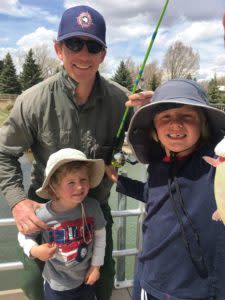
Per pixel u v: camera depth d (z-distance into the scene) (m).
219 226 0.76
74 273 0.95
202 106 0.76
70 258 0.94
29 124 0.96
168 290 0.80
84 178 0.93
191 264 0.78
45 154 1.00
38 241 1.01
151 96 0.93
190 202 0.79
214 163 0.69
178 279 0.79
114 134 1.03
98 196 1.05
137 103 0.94
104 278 1.08
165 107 0.81
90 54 0.91
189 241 0.78
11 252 2.71
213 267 0.77
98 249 0.98
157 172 0.88
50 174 0.90
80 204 0.95
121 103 1.03
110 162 1.05
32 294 1.06
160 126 0.83
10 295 1.19
